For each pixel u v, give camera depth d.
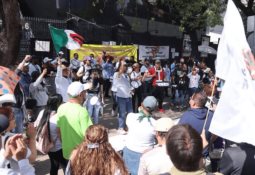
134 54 20.17
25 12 19.14
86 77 11.14
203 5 20.03
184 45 26.88
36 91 9.08
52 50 18.27
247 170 3.50
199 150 2.44
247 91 3.41
